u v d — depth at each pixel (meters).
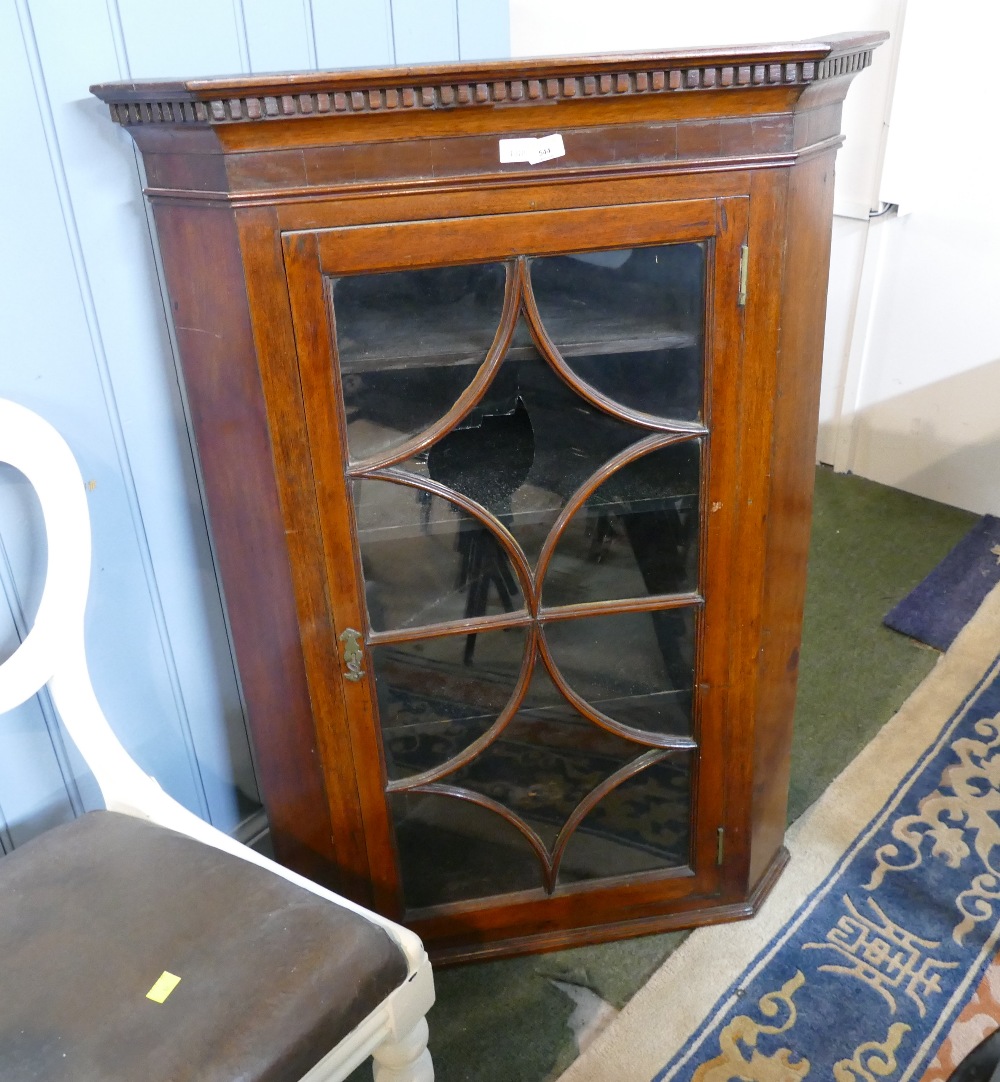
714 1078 1.16
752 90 0.86
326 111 0.81
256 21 1.12
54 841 0.95
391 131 0.84
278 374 0.92
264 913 0.87
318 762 1.13
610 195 0.90
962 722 1.74
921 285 2.33
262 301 0.89
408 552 1.03
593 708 1.16
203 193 0.85
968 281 2.25
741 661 1.16
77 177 1.00
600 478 1.02
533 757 1.18
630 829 1.27
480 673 1.12
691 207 0.91
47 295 1.01
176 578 1.23
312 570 1.02
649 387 0.99
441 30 1.34
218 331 0.91
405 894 1.25
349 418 0.96
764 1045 1.19
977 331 2.27
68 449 0.95
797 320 1.00
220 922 0.86
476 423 0.98
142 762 1.25
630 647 1.14
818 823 1.53
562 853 1.26
